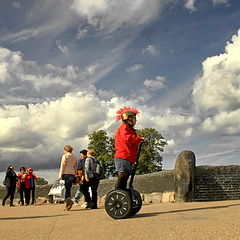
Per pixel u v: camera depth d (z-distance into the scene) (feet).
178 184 35.01
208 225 12.87
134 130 19.93
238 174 37.60
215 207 22.22
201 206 24.43
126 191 18.19
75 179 30.50
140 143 19.62
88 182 31.17
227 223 13.00
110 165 162.71
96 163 31.71
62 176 29.78
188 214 17.92
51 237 13.00
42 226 16.70
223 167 37.42
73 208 33.19
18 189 48.03
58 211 29.32
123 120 19.79
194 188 35.68
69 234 13.51
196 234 11.25
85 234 13.21
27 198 48.29
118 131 19.66
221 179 37.01
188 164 34.88
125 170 19.26
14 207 42.14
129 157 19.34
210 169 37.17
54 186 35.06
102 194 47.39
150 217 17.69
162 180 41.24
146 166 157.58
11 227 16.94
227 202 29.30
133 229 13.55
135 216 18.81
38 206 42.01
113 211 18.24
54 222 18.43
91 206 31.22
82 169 32.60
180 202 34.37
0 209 37.37
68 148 30.42
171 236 11.30
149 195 40.78
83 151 33.63
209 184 36.65
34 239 12.78
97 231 13.79
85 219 19.16
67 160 29.94
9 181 46.47
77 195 38.29
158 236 11.51
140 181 42.32
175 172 35.55
